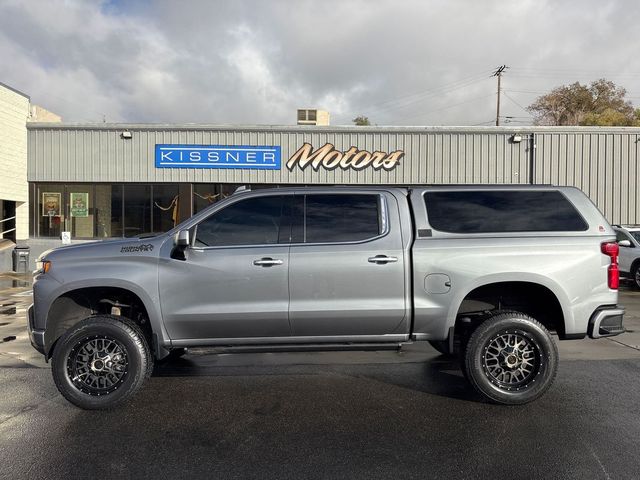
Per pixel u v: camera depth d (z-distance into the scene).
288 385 5.68
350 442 4.12
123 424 4.52
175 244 4.93
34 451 3.97
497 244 5.00
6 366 6.44
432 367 6.43
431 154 18.91
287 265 4.91
